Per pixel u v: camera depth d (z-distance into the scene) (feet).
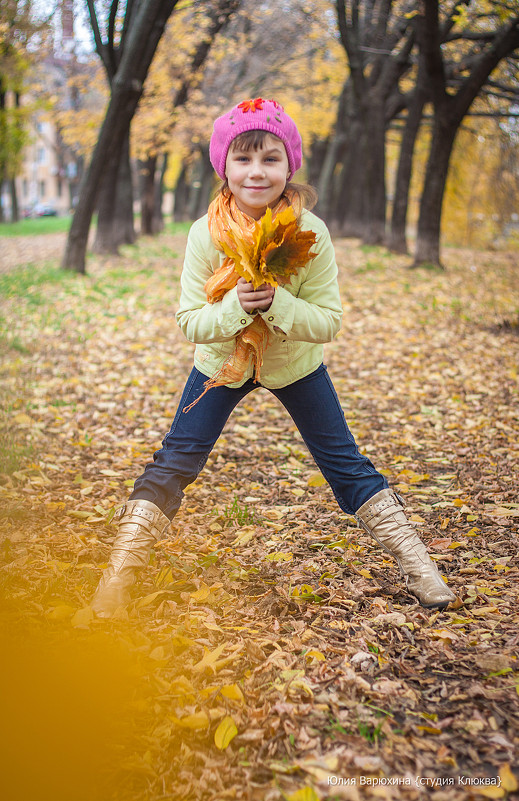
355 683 6.97
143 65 45.11
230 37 75.92
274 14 74.59
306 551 10.78
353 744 6.16
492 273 52.26
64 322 32.19
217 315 7.72
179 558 10.17
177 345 28.35
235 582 9.50
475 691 6.81
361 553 10.61
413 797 5.52
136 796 5.67
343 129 85.40
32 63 72.90
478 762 5.93
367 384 22.53
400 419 18.70
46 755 5.96
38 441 16.31
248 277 7.22
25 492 12.91
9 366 23.70
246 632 8.04
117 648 7.33
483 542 10.84
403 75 72.90
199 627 8.14
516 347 27.61
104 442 16.63
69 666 7.01
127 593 8.43
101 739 6.18
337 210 93.81
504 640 7.82
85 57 68.33
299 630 8.07
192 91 74.28
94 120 70.95
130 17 45.16
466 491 13.26
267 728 6.33
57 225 124.36
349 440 8.98
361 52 62.13
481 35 48.85
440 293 41.47
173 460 8.64
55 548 10.33
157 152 78.33
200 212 118.11
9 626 7.74
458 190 85.30
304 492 13.55
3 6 53.06
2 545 10.25
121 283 45.19
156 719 6.45
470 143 75.92
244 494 13.51
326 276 8.23
